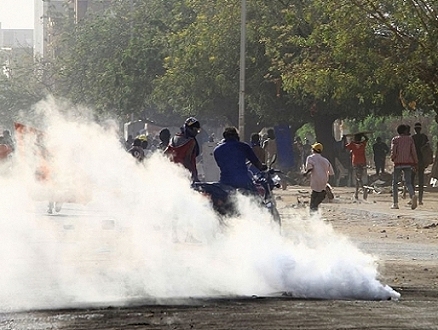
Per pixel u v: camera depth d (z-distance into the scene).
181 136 24.47
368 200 44.38
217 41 64.31
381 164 62.38
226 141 22.47
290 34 58.00
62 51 124.00
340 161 65.31
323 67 44.75
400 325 12.12
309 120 65.81
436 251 23.16
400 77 39.72
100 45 98.44
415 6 38.28
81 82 100.00
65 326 11.88
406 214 34.50
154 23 80.81
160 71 78.75
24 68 117.44
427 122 99.19
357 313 13.09
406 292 15.50
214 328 11.80
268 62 63.09
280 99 63.81
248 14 63.22
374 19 39.78
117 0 105.38
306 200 45.19
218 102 68.44
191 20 75.31
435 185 57.72
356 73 41.94
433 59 38.12
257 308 13.46
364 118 67.00
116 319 12.44
